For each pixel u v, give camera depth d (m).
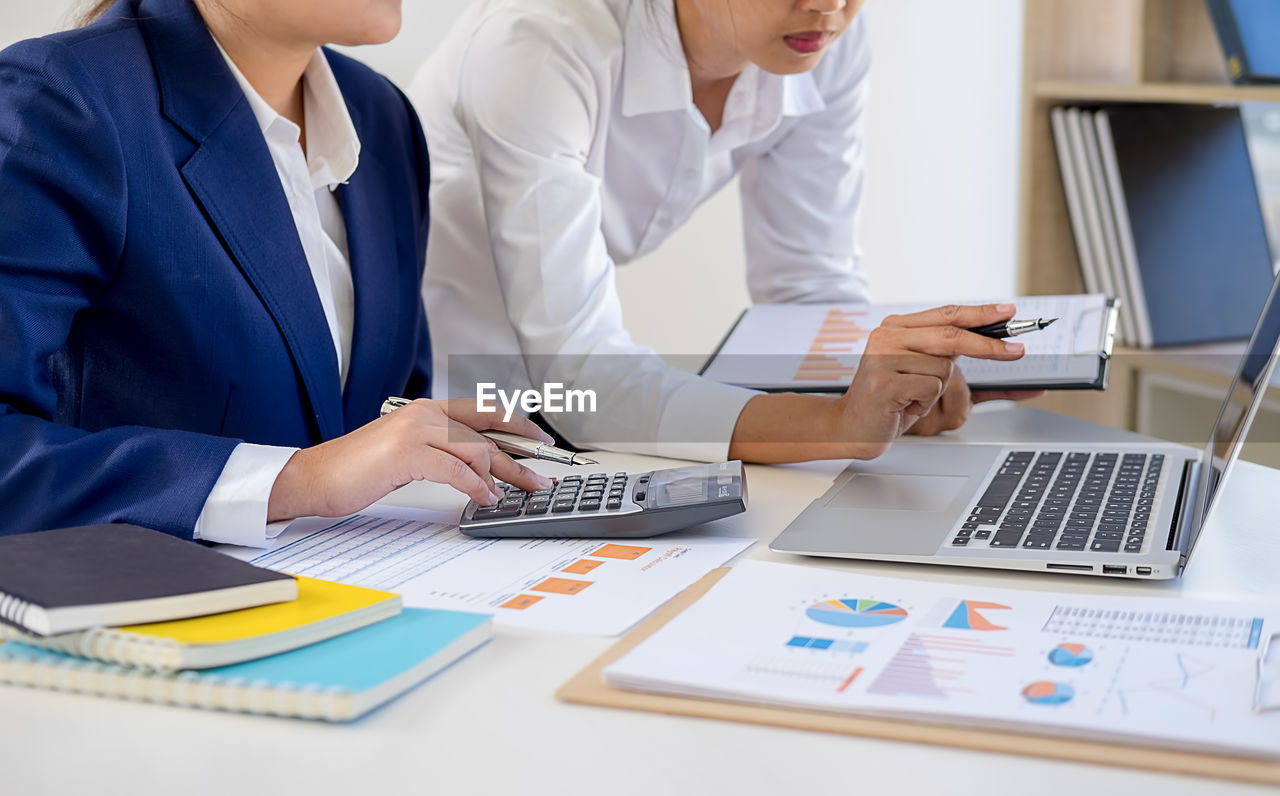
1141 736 0.47
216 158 0.96
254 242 0.97
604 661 0.57
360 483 0.80
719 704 0.52
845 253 1.70
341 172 1.08
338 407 1.04
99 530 0.68
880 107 2.36
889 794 0.45
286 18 0.96
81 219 0.89
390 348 1.12
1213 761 0.45
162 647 0.54
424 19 1.86
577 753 0.49
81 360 0.95
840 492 0.88
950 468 0.95
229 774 0.48
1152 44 2.09
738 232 2.24
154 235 0.92
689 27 1.35
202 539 0.79
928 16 2.35
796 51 1.25
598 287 1.23
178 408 0.97
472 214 1.46
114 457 0.79
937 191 2.44
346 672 0.54
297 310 1.00
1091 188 2.20
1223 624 0.59
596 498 0.81
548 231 1.22
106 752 0.50
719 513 0.79
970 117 2.42
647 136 1.43
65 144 0.88
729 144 1.50
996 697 0.51
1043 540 0.73
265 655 0.56
